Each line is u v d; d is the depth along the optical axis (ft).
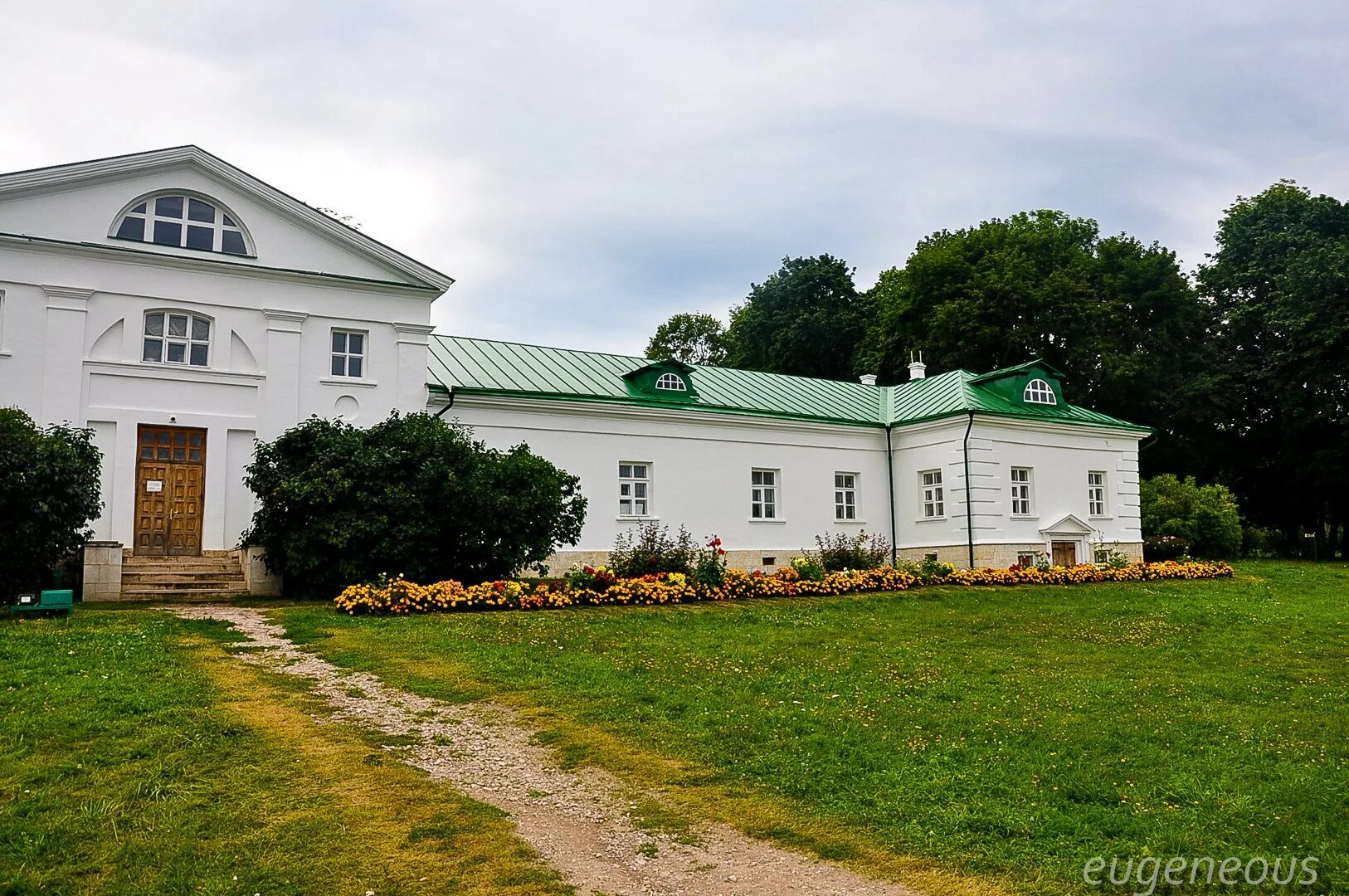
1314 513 151.23
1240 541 122.62
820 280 187.93
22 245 68.18
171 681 35.58
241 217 75.51
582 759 29.45
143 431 71.87
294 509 64.18
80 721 29.91
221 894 19.95
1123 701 37.78
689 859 22.49
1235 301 153.89
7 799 24.14
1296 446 140.87
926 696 38.27
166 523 71.77
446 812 24.59
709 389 106.22
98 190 71.10
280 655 43.09
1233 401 144.05
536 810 25.34
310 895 20.20
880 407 116.06
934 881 21.40
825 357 183.62
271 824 23.27
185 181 73.77
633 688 37.83
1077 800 26.21
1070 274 141.69
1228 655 49.44
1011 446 102.63
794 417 103.09
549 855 22.54
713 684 39.09
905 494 107.45
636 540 92.68
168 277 72.79
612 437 93.50
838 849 23.07
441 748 30.14
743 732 32.07
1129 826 24.21
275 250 76.64
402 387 80.18
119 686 34.22
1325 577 94.79
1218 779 27.84
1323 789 27.02
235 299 74.95
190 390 73.05
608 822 24.66
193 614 55.06
